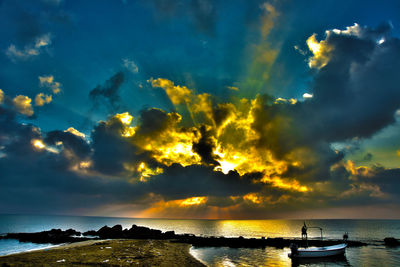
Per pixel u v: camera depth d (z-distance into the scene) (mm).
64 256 30781
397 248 58000
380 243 68312
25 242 60812
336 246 44219
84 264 26203
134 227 82438
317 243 62531
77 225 171125
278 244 60719
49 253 33438
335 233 121312
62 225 165375
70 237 67375
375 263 40156
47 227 137375
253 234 114250
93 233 81500
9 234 72500
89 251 35781
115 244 46500
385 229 161375
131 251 37531
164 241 63281
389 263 40219
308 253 39562
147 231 79625
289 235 107250
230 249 53281
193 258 35906
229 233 119625
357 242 64438
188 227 181125
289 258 42438
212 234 112312
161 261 31094
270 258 42125
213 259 39719
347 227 190875
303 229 52312
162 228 161750
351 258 43906
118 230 78812
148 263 29000
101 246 42188
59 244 56375
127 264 27281
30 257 29984
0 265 25156
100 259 29188
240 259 40438
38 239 64750
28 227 134125
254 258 41719
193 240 65188
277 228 176500
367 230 149375
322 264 38812
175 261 32031
